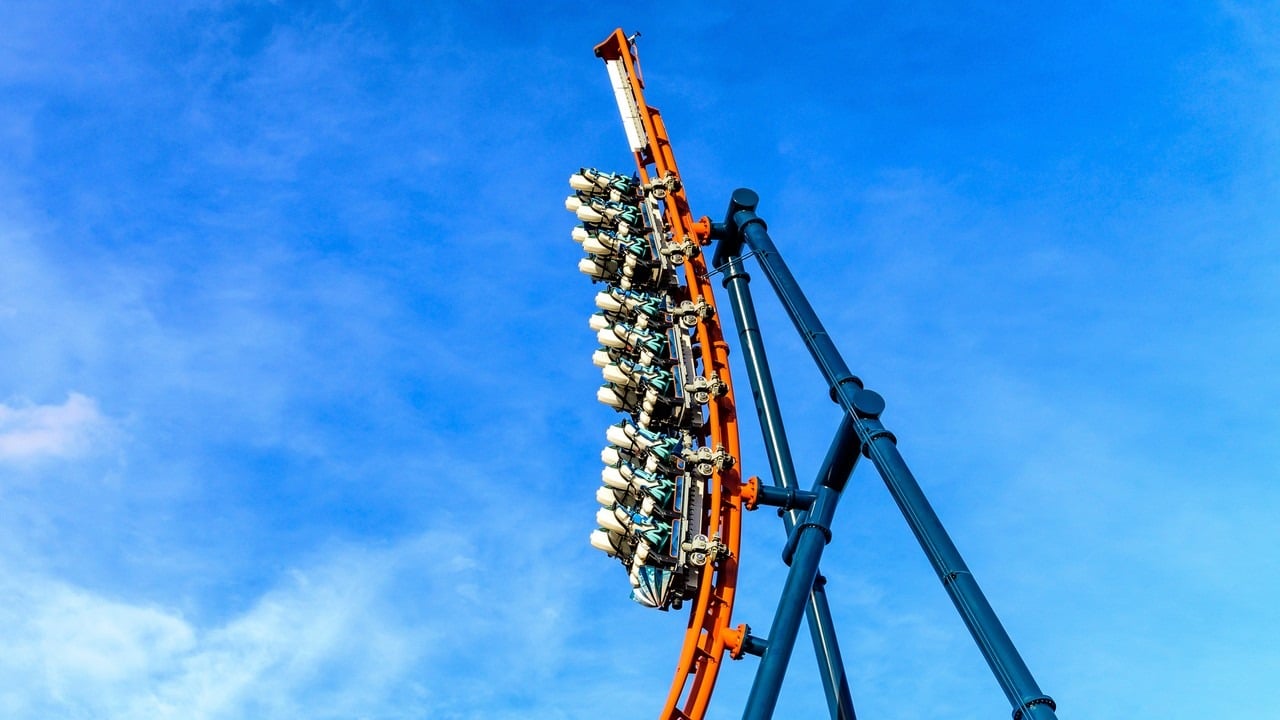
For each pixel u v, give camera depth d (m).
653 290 37.16
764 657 24.83
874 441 26.30
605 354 34.59
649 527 29.09
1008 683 20.97
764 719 23.59
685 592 28.81
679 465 30.62
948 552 23.27
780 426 32.50
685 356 33.94
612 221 39.47
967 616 22.22
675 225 38.47
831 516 28.19
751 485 29.83
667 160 41.31
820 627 29.50
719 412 32.50
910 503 24.45
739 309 35.44
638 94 43.41
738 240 37.38
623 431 31.33
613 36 45.78
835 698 28.14
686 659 27.44
